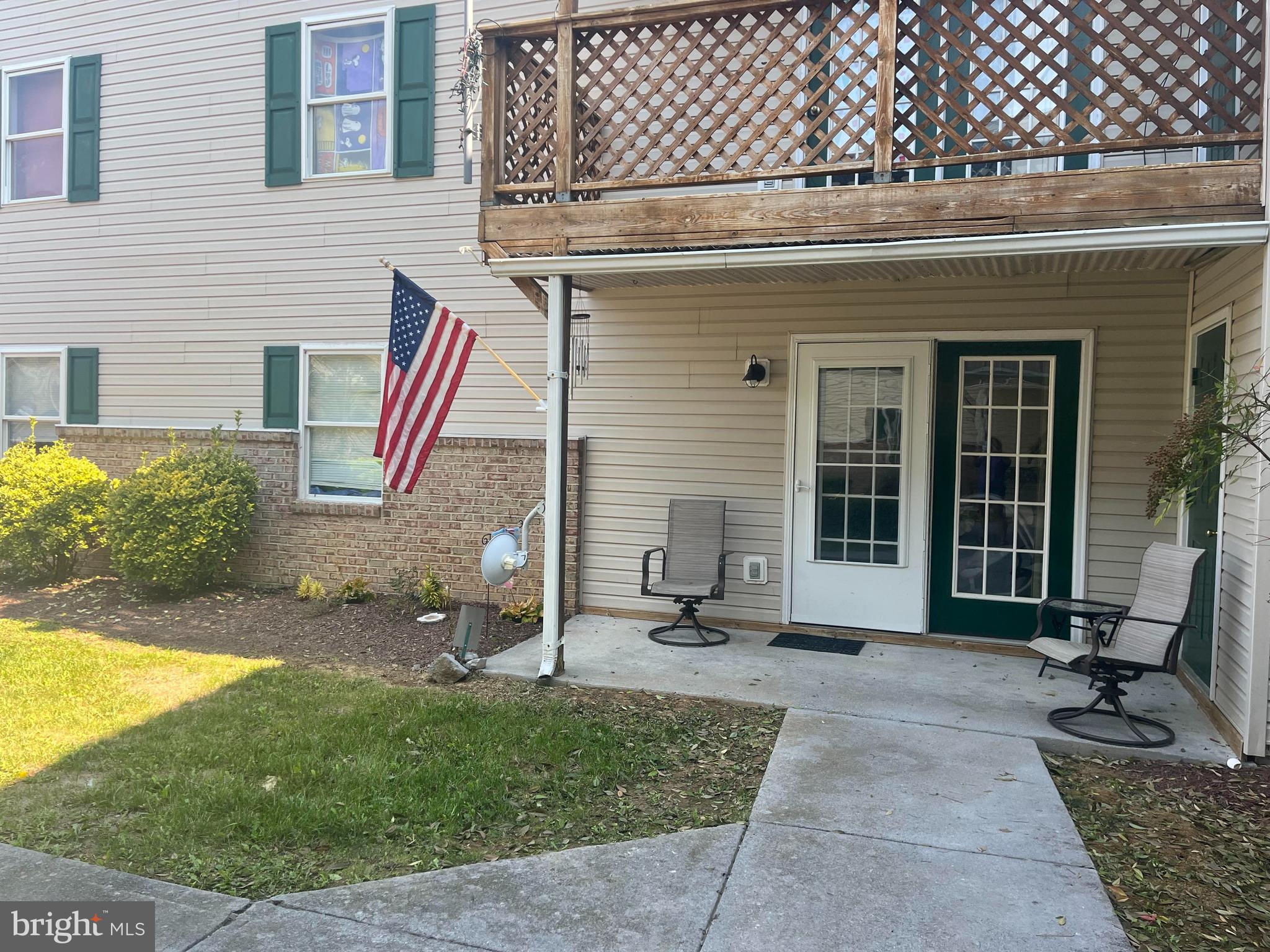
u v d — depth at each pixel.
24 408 9.87
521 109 5.80
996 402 6.48
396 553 8.05
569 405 7.50
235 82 8.68
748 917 3.02
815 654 6.30
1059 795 3.99
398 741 4.59
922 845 3.53
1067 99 4.89
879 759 4.39
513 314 7.80
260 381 8.71
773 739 4.71
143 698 5.27
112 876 3.27
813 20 5.18
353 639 6.77
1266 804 3.97
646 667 5.97
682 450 7.22
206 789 3.96
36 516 8.28
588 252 5.71
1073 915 3.04
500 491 7.70
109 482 8.78
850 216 5.02
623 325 7.33
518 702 5.27
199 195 8.84
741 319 7.02
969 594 6.59
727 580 7.11
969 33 6.30
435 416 5.90
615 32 5.54
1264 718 4.34
